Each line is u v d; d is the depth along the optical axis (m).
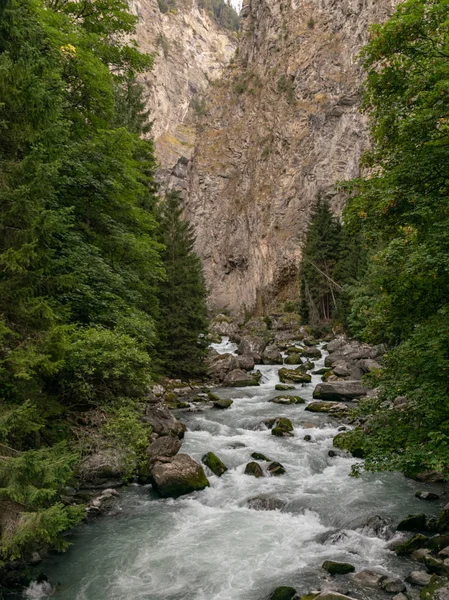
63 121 10.59
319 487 13.13
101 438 12.77
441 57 8.35
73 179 13.82
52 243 12.81
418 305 8.88
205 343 30.88
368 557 9.45
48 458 7.46
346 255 45.75
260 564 9.27
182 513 11.62
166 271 28.83
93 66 14.30
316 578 8.70
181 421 19.55
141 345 14.04
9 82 8.14
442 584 7.98
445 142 7.98
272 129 89.00
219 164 104.56
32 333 8.70
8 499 7.11
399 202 8.44
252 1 115.12
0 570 8.48
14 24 8.83
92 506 11.47
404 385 9.09
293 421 19.53
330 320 50.06
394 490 12.73
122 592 8.38
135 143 16.81
